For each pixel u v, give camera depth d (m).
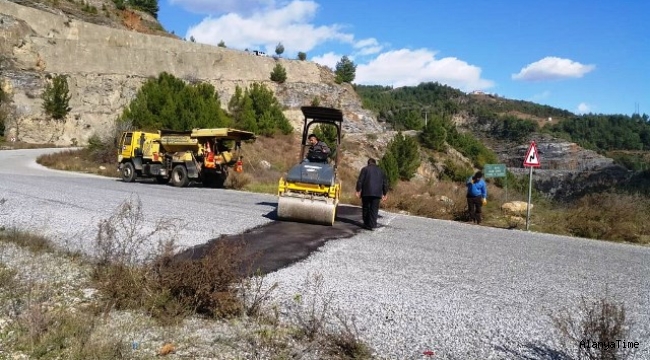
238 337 4.64
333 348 4.54
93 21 65.12
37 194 13.93
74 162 31.50
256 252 8.25
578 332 5.31
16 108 46.81
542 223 16.28
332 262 7.98
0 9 51.19
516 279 7.71
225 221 11.31
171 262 5.59
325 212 11.62
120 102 53.19
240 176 23.06
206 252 6.46
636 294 7.25
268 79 66.44
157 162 23.59
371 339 4.88
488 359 4.60
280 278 6.74
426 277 7.43
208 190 20.64
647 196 19.20
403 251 9.36
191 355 4.21
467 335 5.16
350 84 77.12
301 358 4.28
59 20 56.03
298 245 9.13
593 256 10.53
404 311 5.76
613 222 14.90
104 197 14.37
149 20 81.00
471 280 7.44
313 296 6.02
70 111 49.72
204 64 63.00
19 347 4.11
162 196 16.17
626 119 174.75
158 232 9.25
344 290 6.39
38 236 7.86
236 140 23.22
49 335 4.29
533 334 5.29
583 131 159.88
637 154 137.25
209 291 5.20
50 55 51.62
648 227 15.35
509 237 12.66
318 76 71.62
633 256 10.99
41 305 4.88
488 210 18.45
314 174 11.92
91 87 52.19
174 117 32.66
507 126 148.12
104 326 4.60
